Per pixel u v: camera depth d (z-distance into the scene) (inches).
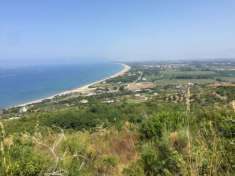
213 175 135.4
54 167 171.3
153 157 198.7
